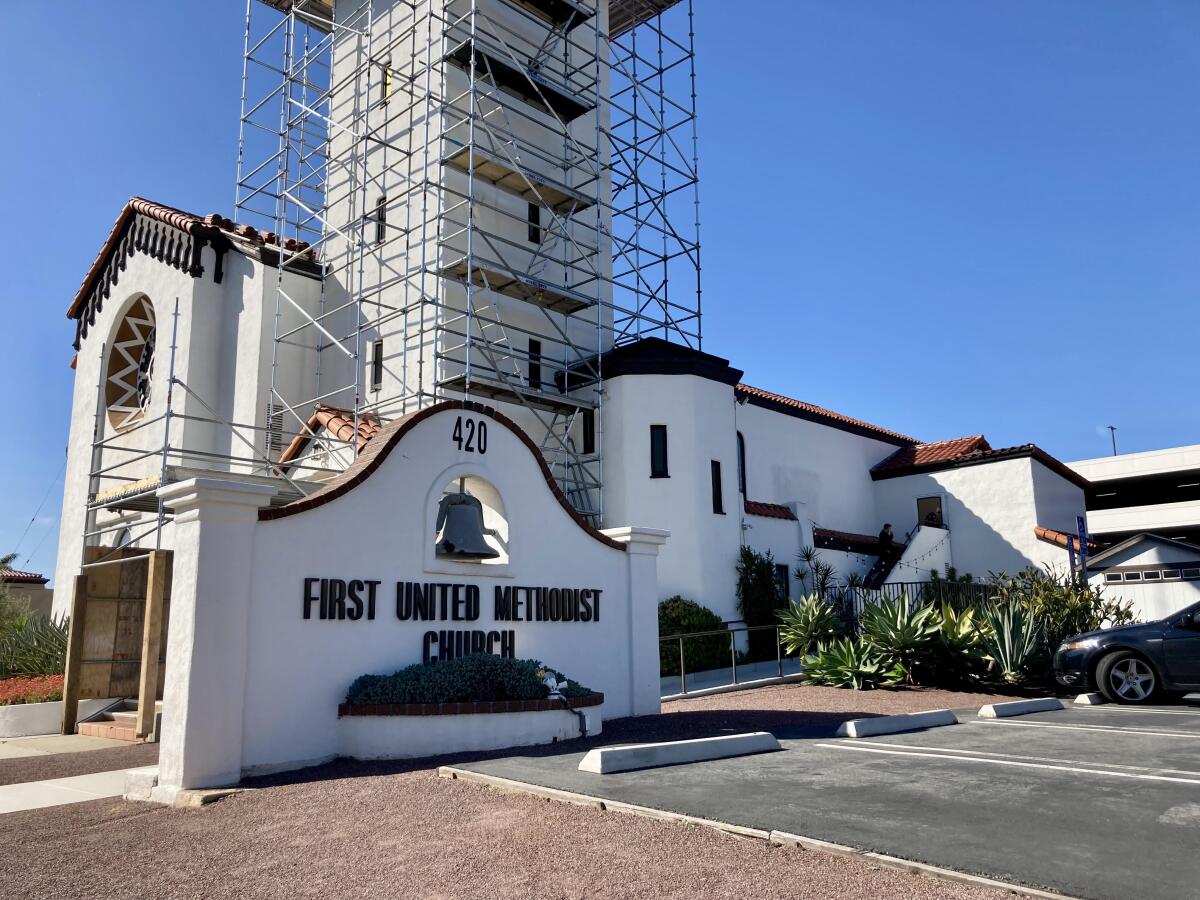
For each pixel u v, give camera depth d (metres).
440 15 22.98
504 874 5.32
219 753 8.52
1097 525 40.88
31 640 19.66
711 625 21.25
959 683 16.55
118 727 14.03
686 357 23.34
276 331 22.91
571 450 22.45
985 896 4.52
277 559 9.45
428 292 21.67
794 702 14.64
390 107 24.33
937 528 29.39
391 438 10.80
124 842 6.66
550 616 12.36
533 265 23.23
